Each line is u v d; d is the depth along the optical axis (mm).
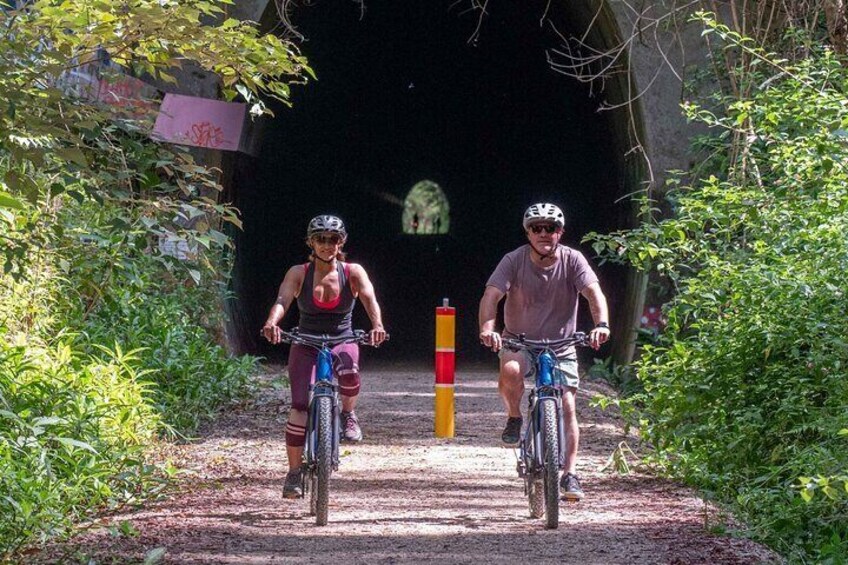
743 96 17719
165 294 20250
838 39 16500
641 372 14773
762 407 12977
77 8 9070
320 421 10758
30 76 8852
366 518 11211
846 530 10344
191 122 21719
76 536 10070
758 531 10695
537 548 9930
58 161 9609
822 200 12750
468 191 58188
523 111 46562
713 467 13195
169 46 9781
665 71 23703
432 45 42469
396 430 17609
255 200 32406
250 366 20625
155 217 10305
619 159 28281
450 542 10156
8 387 11891
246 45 9773
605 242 14422
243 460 14617
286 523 10906
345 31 38750
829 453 10930
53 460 11398
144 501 11805
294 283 11109
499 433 17484
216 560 9297
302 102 40625
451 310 17078
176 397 17016
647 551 9773
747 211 13609
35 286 14023
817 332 12484
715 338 13812
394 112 49875
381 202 62156
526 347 11023
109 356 15914
